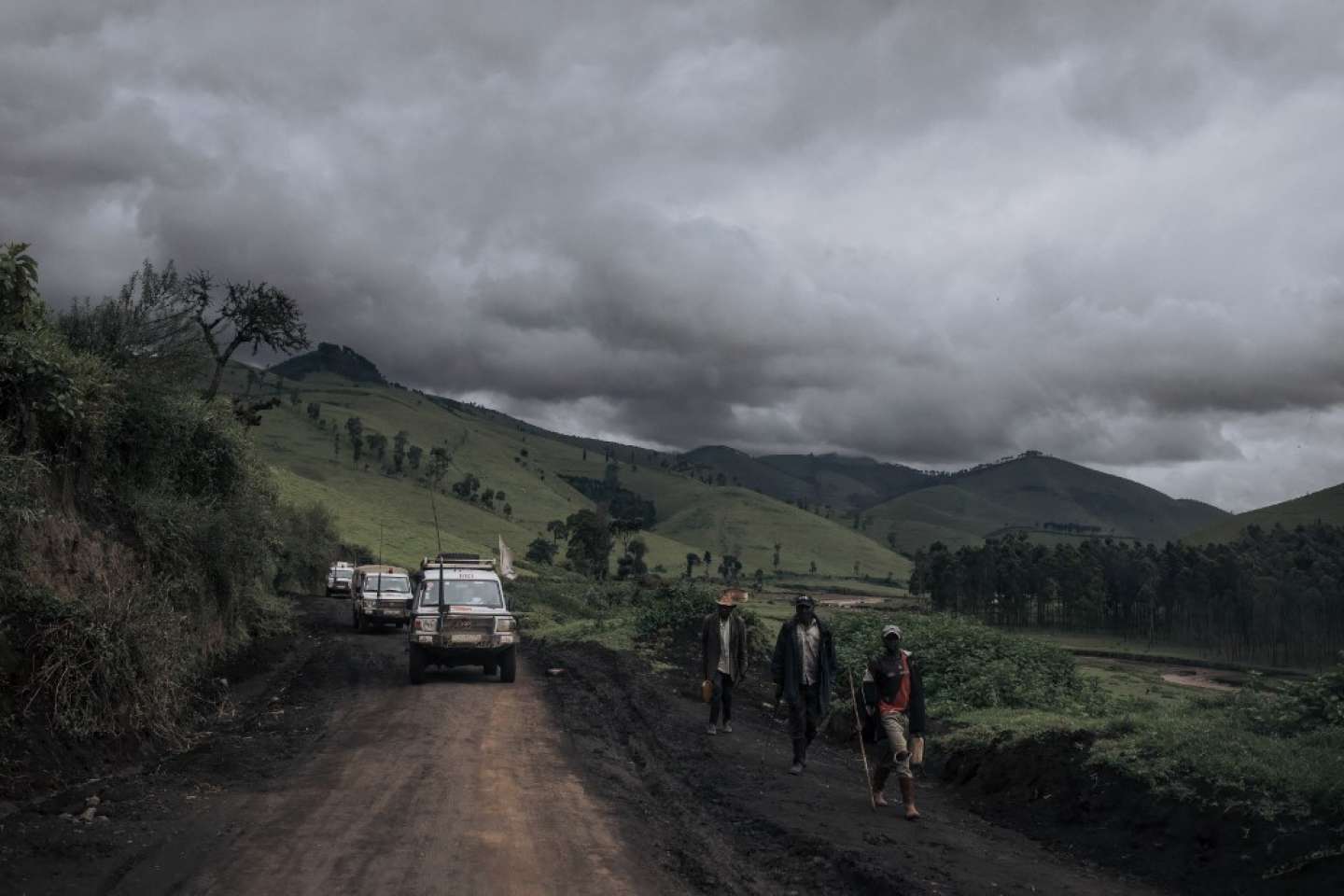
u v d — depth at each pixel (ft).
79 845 23.36
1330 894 20.03
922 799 34.27
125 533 53.31
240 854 23.40
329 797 29.60
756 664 72.79
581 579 353.51
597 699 54.70
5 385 42.88
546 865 23.50
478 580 65.62
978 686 49.83
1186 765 27.04
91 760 31.68
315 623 114.42
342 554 241.55
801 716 36.01
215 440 70.54
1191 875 23.04
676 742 41.27
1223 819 24.03
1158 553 618.03
